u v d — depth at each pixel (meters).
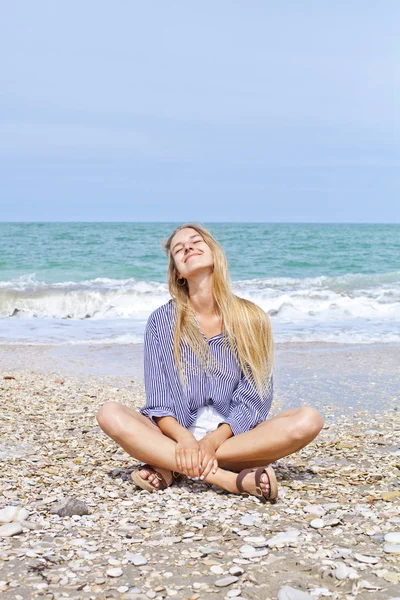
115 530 2.96
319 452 4.55
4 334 11.09
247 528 2.97
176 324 3.81
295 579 2.38
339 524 2.99
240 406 3.78
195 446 3.50
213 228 60.50
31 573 2.46
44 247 30.14
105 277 20.44
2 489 3.60
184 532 2.93
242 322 3.81
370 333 11.12
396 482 3.75
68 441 4.84
